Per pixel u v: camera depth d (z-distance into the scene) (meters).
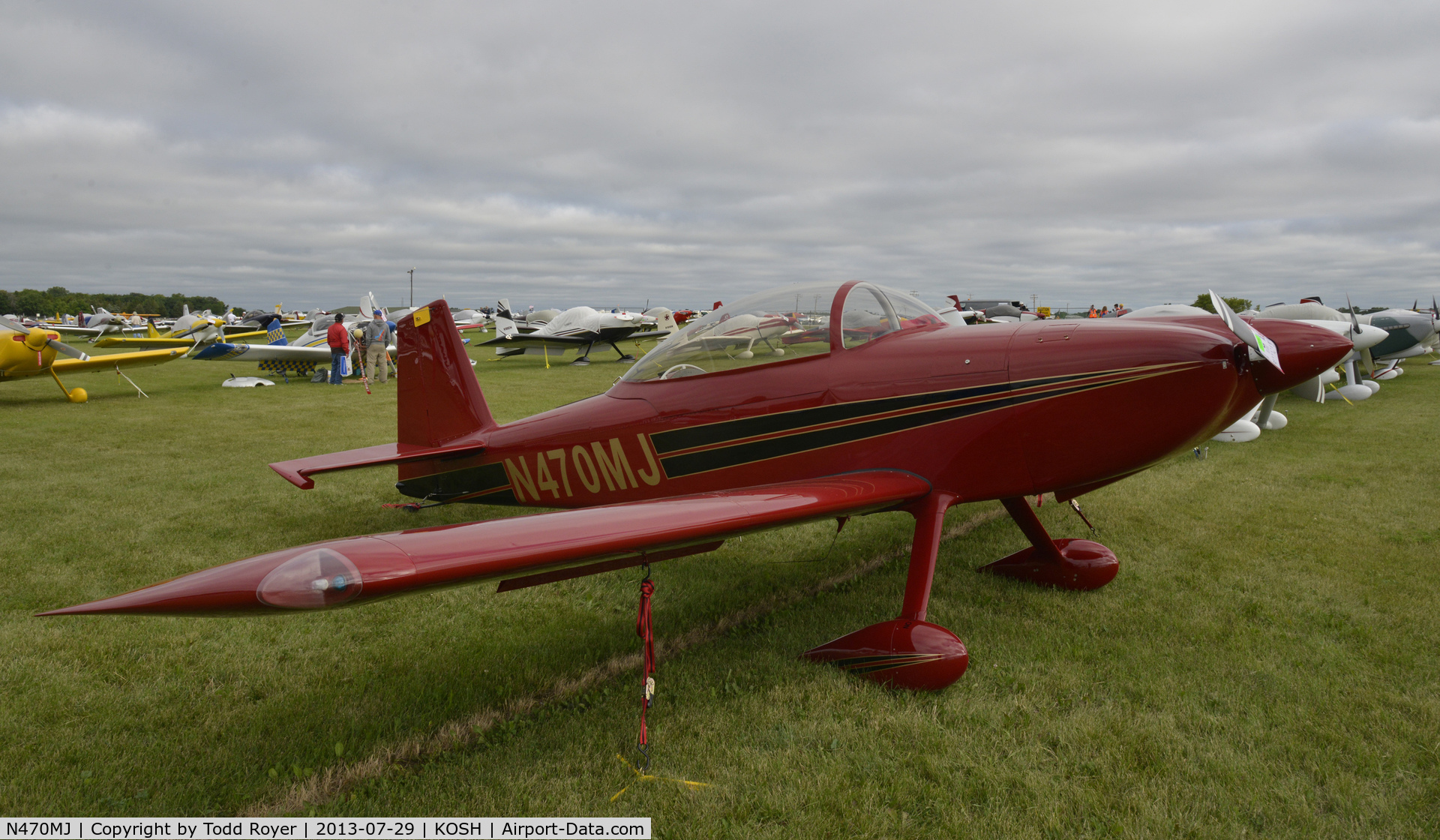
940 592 4.04
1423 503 5.77
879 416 3.46
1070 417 3.16
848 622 3.62
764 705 2.84
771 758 2.47
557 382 16.20
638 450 4.14
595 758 2.49
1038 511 5.74
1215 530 5.17
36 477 6.54
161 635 3.42
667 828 2.14
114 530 5.03
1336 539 4.91
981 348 3.34
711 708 2.80
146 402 12.09
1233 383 3.03
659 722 2.71
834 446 3.55
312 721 2.73
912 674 2.91
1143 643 3.35
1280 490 6.25
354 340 16.16
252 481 6.53
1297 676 3.01
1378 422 9.84
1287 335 3.42
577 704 2.85
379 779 2.41
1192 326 3.20
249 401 12.27
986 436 3.28
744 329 3.81
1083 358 3.14
